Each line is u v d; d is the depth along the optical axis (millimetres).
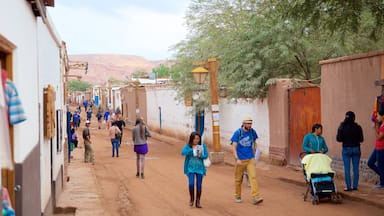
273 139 19734
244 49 19375
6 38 5430
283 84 18656
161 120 43719
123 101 62781
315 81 19516
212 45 24453
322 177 11242
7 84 5102
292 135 18266
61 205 11281
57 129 12195
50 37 11133
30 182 6914
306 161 11484
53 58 11914
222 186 14422
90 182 15508
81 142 35719
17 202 6039
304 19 12906
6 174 5938
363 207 10695
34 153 7496
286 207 11016
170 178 16703
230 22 24344
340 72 14484
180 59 27906
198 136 11453
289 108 18453
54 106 11141
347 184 12047
